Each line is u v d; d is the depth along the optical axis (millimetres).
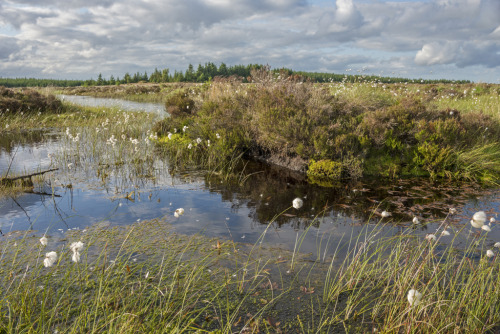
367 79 15992
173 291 2875
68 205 5234
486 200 5531
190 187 6418
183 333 2348
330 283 3074
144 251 3643
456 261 3432
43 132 13203
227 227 4434
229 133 9195
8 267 3227
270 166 8281
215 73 86188
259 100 9773
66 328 2361
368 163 7508
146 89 43188
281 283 3061
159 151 9781
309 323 2521
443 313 2455
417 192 6039
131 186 6406
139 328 2332
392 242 3941
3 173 7055
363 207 5270
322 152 7438
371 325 2504
